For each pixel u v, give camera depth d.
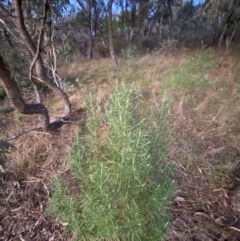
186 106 2.74
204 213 1.59
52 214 1.42
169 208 1.52
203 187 1.80
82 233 1.11
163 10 12.93
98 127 1.18
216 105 2.85
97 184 0.98
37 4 2.06
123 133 0.98
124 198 1.00
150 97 2.86
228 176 1.89
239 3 6.60
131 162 0.94
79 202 1.18
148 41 11.53
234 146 2.20
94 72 5.00
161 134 1.14
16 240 1.45
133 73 4.40
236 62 4.41
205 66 3.36
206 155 2.09
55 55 3.17
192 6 12.89
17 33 2.34
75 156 1.14
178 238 1.42
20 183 1.86
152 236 1.03
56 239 1.44
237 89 3.23
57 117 2.62
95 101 1.44
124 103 1.06
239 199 1.69
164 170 1.13
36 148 2.19
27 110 2.05
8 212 1.62
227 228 1.50
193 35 9.42
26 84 3.43
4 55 2.28
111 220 0.98
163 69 4.29
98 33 12.15
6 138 2.27
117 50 10.77
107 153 1.09
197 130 2.40
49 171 1.94
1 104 3.28
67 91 3.67
